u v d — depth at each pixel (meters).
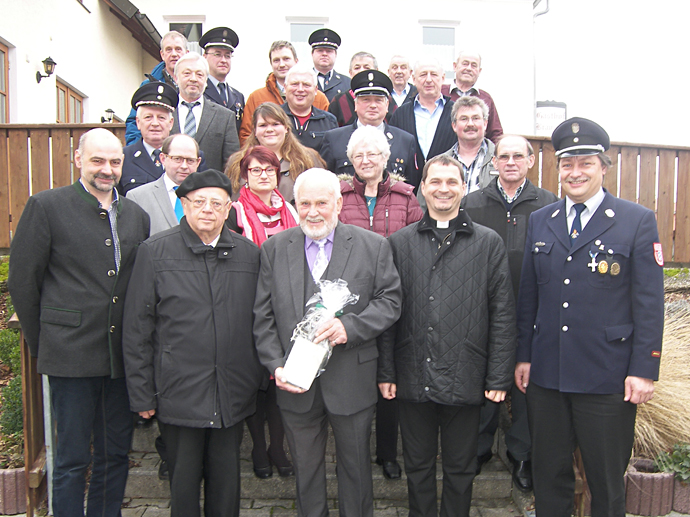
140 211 3.03
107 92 11.16
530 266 2.99
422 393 2.91
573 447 2.88
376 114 4.24
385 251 2.92
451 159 2.95
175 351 2.68
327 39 5.96
